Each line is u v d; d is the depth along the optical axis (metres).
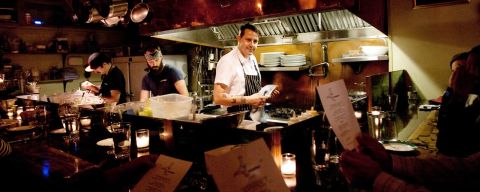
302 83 4.52
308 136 1.68
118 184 1.22
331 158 1.63
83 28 6.73
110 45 7.39
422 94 3.79
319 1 2.23
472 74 1.72
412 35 3.74
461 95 1.74
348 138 0.90
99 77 7.20
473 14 3.42
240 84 3.10
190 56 6.20
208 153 0.68
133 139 2.08
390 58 3.88
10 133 2.51
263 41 4.61
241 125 1.67
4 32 5.91
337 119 0.87
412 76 3.80
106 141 2.11
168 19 3.12
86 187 1.25
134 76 6.07
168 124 1.84
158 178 0.95
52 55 6.52
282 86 4.70
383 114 2.24
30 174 1.46
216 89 2.98
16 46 5.84
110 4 3.16
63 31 6.66
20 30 6.12
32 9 6.19
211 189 1.36
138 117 2.10
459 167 1.03
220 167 0.67
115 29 7.27
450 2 3.51
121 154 1.92
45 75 6.32
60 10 6.62
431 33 3.65
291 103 4.64
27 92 5.48
